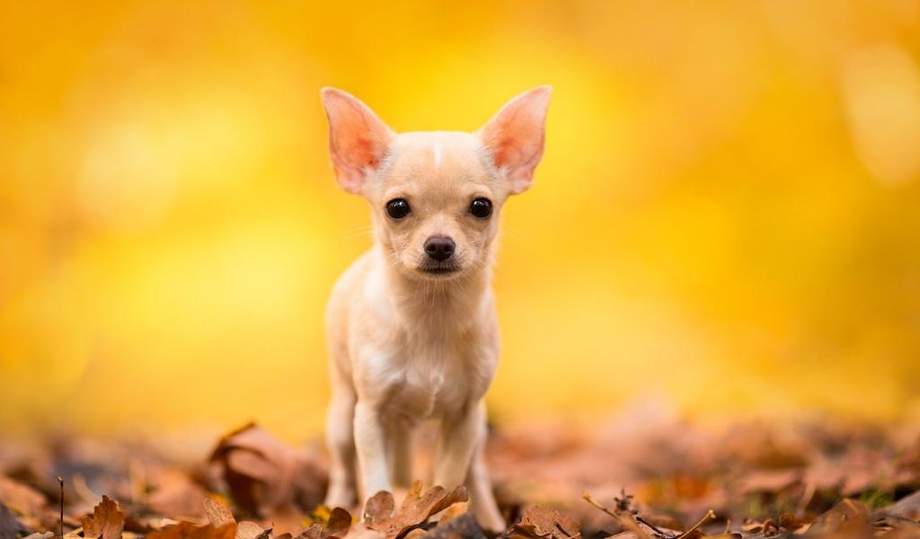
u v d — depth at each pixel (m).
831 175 16.61
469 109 16.62
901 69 16.19
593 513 6.48
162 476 7.56
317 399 13.73
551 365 15.66
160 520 6.00
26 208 15.18
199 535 4.73
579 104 16.80
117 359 14.70
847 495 6.51
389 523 5.00
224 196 15.93
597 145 16.92
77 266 15.18
